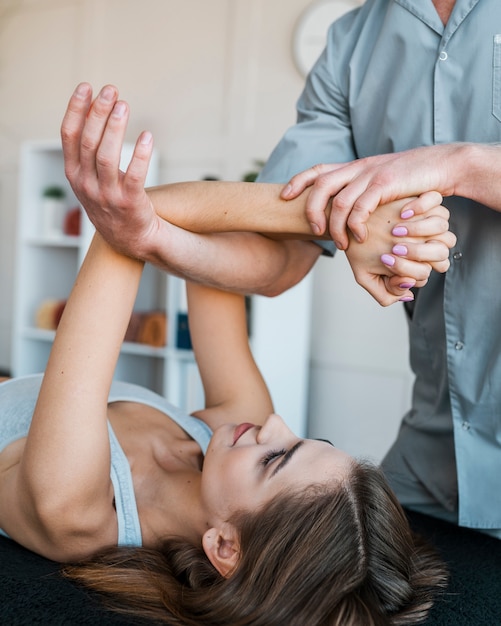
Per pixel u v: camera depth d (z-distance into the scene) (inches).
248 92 158.6
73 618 39.5
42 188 175.5
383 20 53.9
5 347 197.2
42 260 176.9
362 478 46.6
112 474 49.4
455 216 50.3
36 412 44.1
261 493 46.5
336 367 150.0
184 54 167.5
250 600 42.9
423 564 48.1
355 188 40.7
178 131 168.2
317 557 42.7
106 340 44.1
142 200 39.2
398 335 143.7
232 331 59.7
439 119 49.8
